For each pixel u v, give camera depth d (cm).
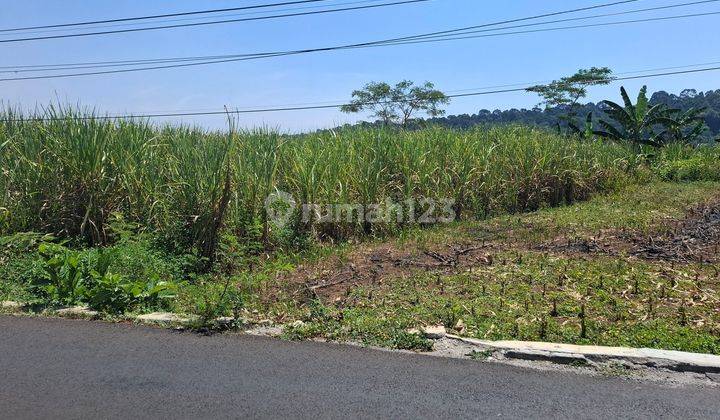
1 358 496
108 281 634
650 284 675
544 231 984
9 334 557
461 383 446
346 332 550
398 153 1170
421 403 413
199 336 554
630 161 1694
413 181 1126
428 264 790
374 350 516
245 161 973
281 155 1052
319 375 461
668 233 938
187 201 872
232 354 507
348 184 1048
